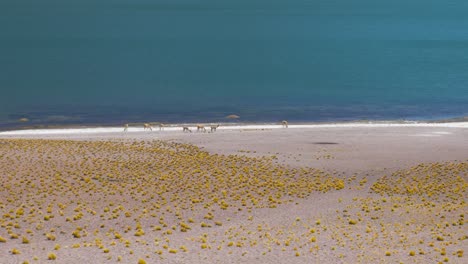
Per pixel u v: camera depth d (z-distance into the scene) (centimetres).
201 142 7056
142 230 3650
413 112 12650
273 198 4653
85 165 5234
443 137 7706
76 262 2847
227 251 3175
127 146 6369
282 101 14262
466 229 3828
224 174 5303
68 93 15225
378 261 3033
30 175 4756
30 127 9894
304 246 3325
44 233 3500
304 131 8300
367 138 7562
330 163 5950
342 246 3334
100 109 12712
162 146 6600
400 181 5284
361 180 5322
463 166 5784
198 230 3734
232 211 4244
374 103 14075
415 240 3528
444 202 4612
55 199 4222
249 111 12525
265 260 3008
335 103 14012
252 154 6294
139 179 4941
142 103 13750
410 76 19375
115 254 3031
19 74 18888
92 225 3728
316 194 4834
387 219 4084
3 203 4034
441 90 16425
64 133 8338
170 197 4509
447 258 3080
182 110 12662
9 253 2998
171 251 3120
